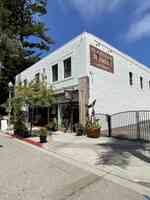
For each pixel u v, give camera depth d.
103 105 19.22
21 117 20.78
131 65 24.48
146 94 27.48
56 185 6.20
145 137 14.73
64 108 20.53
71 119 19.31
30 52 46.56
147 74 28.50
